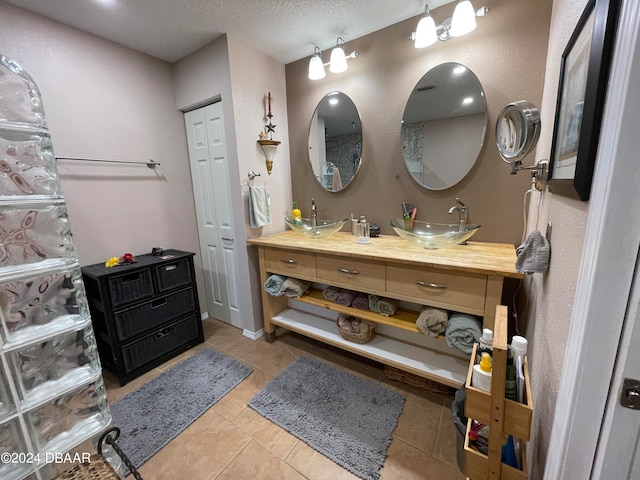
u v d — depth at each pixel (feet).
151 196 7.10
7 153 2.78
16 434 2.92
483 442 2.71
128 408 5.08
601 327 1.57
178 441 4.42
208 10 5.09
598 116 1.57
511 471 2.47
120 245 6.59
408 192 6.07
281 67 7.29
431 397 5.17
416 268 4.52
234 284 7.69
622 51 1.36
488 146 5.10
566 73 2.49
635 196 1.39
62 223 3.14
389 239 6.03
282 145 7.56
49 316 3.10
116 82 6.26
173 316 6.59
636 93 1.31
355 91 6.38
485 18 4.80
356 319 6.00
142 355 6.05
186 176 7.84
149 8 5.00
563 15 3.20
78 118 5.74
